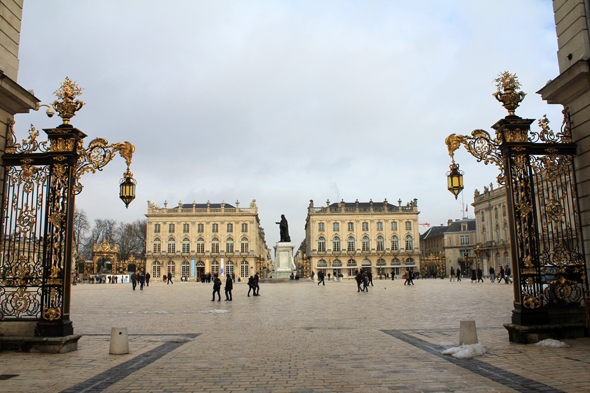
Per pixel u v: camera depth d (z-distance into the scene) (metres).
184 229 108.50
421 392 6.50
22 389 6.85
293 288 44.72
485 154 11.19
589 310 10.59
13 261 10.38
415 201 112.81
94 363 8.64
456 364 8.27
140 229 123.38
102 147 10.93
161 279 106.31
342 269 110.31
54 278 10.06
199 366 8.27
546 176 11.35
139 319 16.28
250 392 6.57
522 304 10.47
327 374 7.58
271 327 13.77
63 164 10.38
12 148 10.70
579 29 10.99
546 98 11.87
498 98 11.24
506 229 80.50
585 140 10.80
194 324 14.68
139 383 7.12
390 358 8.84
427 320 15.12
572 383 6.91
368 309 19.58
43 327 9.90
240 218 108.62
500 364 8.22
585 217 10.88
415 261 110.69
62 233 10.20
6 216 10.48
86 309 20.64
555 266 11.05
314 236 111.69
